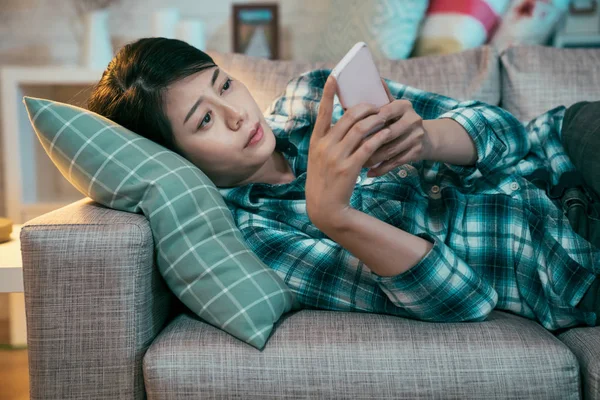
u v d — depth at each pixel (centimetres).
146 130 115
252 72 162
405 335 94
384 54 194
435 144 108
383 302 105
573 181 123
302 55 237
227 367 91
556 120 135
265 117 138
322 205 93
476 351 91
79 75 204
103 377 94
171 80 111
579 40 226
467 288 98
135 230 95
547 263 111
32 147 218
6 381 164
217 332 97
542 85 156
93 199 108
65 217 98
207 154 115
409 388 89
